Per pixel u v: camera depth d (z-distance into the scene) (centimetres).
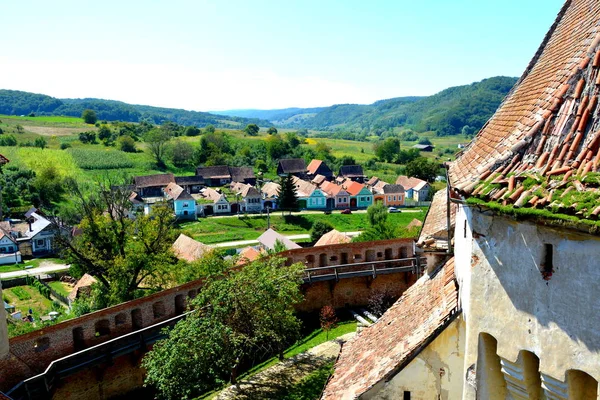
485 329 834
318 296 4531
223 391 3109
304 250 4562
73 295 6175
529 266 738
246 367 3531
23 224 9700
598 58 788
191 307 3700
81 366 2966
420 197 13062
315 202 12256
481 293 838
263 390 3080
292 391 3041
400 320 1462
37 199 11275
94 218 5056
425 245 1623
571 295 680
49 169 11919
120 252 5031
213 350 2702
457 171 1088
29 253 8988
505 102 1340
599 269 642
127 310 3347
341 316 4472
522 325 761
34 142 18062
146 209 11325
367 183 14488
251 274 3247
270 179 15412
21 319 5166
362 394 1210
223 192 13350
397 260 4597
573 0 1388
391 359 1244
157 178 13738
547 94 913
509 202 733
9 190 11331
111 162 15762
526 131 859
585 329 667
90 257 5062
